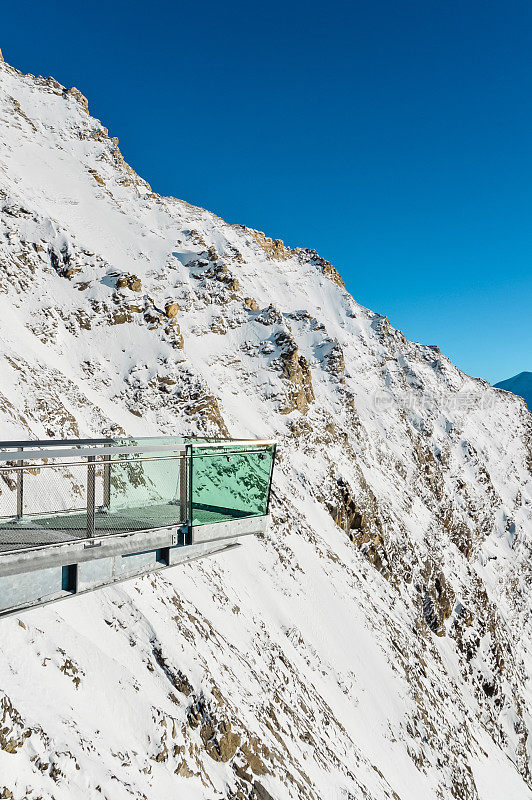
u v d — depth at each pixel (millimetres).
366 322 136750
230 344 81812
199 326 81625
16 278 59125
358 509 69750
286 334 82438
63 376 47719
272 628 38000
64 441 7984
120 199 101438
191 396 58156
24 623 15828
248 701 24688
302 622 43031
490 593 98375
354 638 47094
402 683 47969
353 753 32938
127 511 9352
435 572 78938
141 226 95938
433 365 149625
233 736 20219
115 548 8352
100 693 16078
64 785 12164
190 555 10047
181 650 22125
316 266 147625
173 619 24266
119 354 58906
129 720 16281
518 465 143875
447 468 114375
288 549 50188
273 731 24578
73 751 13008
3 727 12000
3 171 81312
